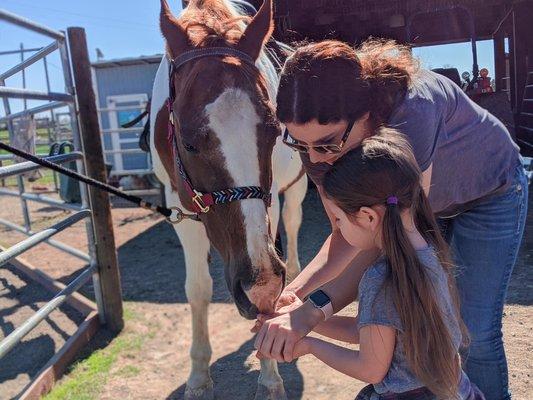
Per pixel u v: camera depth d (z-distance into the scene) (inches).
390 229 49.1
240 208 71.4
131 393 110.0
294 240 161.2
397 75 56.9
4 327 147.6
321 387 108.8
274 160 110.1
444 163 66.4
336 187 50.5
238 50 80.6
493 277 71.9
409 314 48.8
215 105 71.6
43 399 106.3
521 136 373.7
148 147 137.3
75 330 142.0
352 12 338.0
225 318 145.1
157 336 136.1
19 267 202.1
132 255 214.4
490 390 74.0
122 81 383.2
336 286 59.9
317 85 53.2
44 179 463.8
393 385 52.6
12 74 152.8
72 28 126.8
